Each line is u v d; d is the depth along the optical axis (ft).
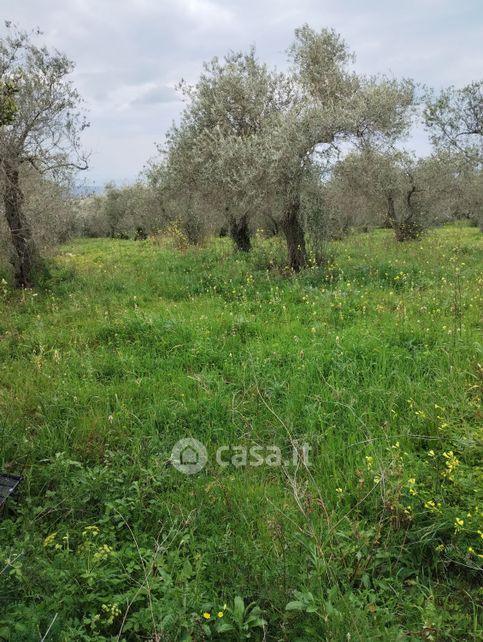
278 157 31.83
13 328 25.61
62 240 48.96
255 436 14.74
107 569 9.94
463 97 49.75
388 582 9.58
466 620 8.66
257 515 11.42
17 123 34.53
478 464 12.69
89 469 12.82
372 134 35.65
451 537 10.28
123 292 34.30
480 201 64.95
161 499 12.16
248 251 48.24
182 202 57.16
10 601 8.97
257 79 40.16
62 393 17.37
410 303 26.53
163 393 17.65
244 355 20.35
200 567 9.73
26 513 11.54
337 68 41.04
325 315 25.43
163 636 8.23
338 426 15.15
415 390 16.56
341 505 11.73
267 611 8.71
